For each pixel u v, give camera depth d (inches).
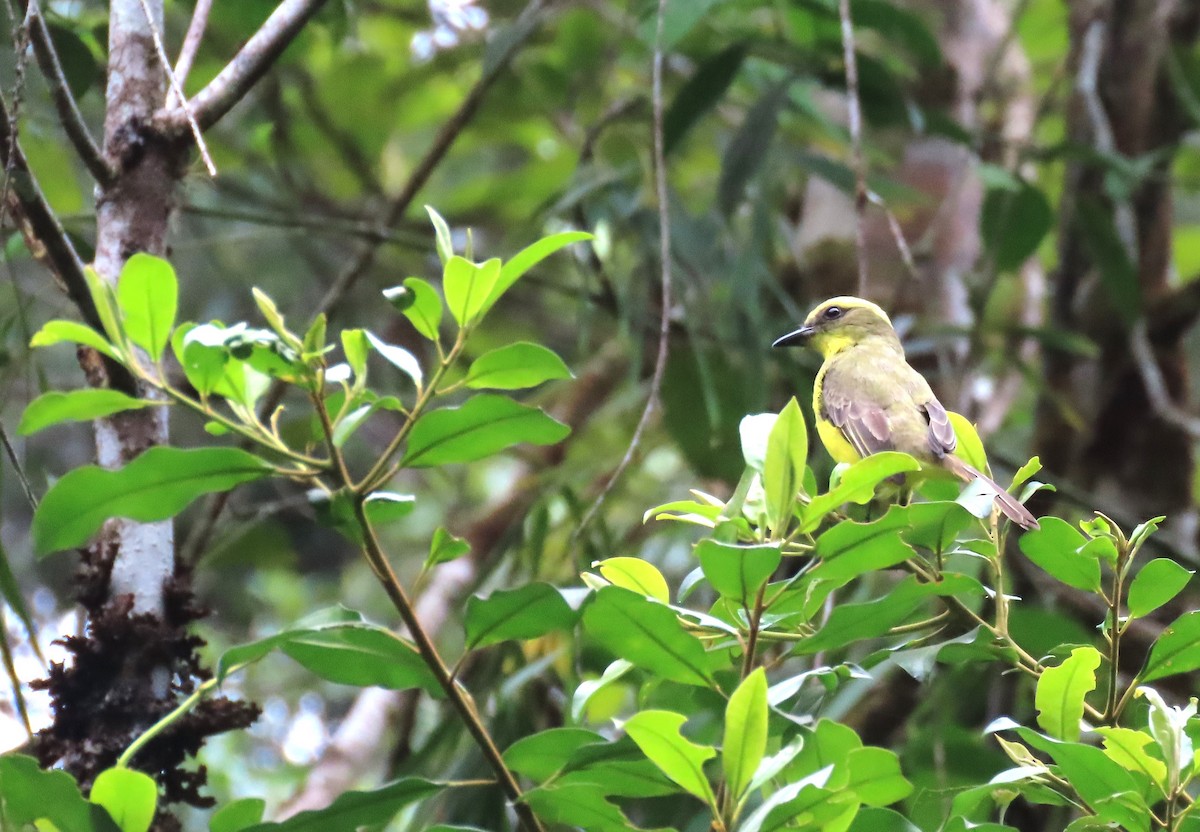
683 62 600.4
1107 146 514.3
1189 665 231.3
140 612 254.7
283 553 566.3
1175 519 526.6
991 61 566.3
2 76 448.8
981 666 413.1
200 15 300.5
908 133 550.3
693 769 193.2
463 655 212.1
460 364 532.7
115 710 247.9
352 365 202.8
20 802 199.8
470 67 634.8
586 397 610.2
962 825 221.0
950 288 533.3
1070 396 538.9
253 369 202.1
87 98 531.5
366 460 612.4
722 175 450.0
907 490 361.4
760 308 450.0
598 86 615.2
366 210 633.0
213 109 288.4
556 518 516.1
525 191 637.9
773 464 210.2
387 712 511.8
